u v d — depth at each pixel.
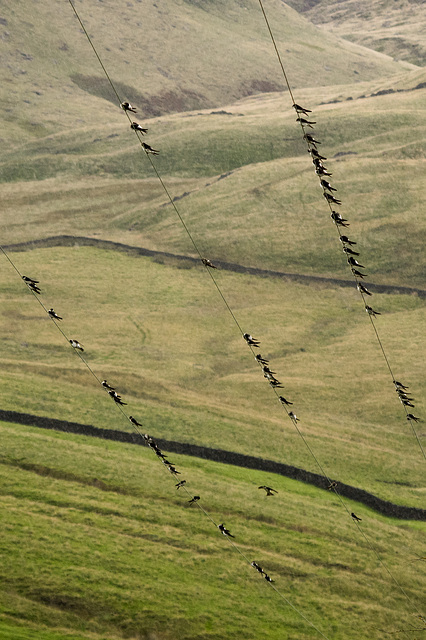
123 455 72.75
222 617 51.41
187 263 137.12
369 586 57.28
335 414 92.00
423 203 151.62
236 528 62.31
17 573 51.75
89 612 49.59
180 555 57.66
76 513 60.84
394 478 76.38
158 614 50.44
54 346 105.81
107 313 118.94
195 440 77.94
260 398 95.06
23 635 45.44
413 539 65.12
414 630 53.47
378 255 136.75
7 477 64.31
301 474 74.69
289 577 57.03
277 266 135.38
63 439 74.31
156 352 106.44
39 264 135.62
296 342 111.81
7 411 77.44
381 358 105.62
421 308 120.25
